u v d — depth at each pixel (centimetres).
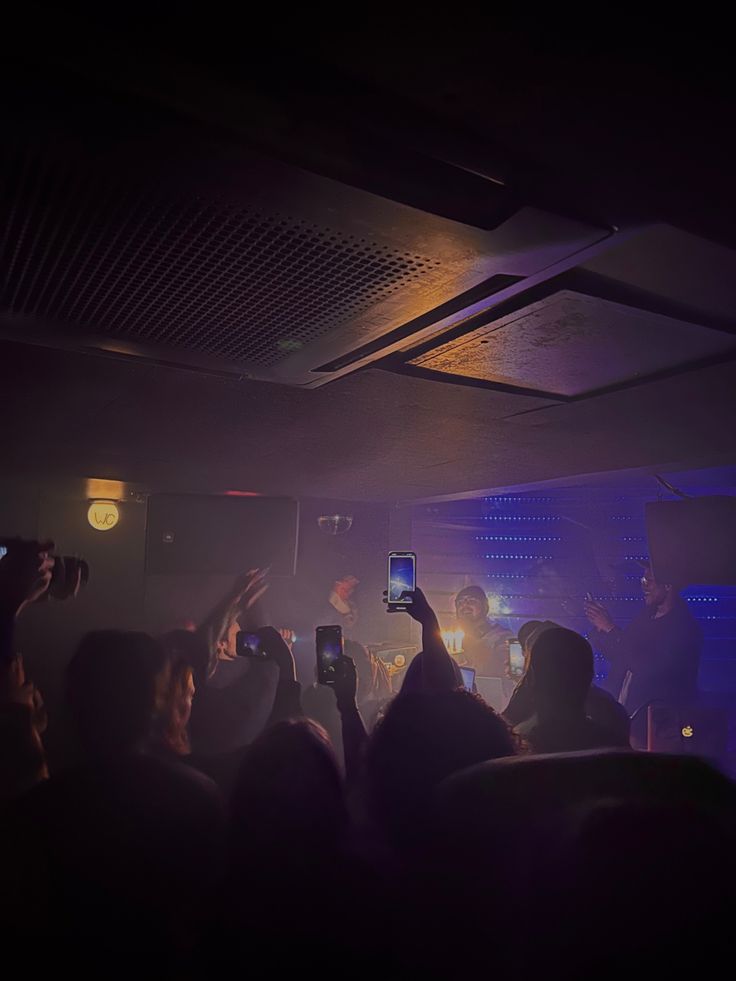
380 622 585
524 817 102
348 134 95
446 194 108
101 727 126
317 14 78
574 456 349
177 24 78
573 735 214
